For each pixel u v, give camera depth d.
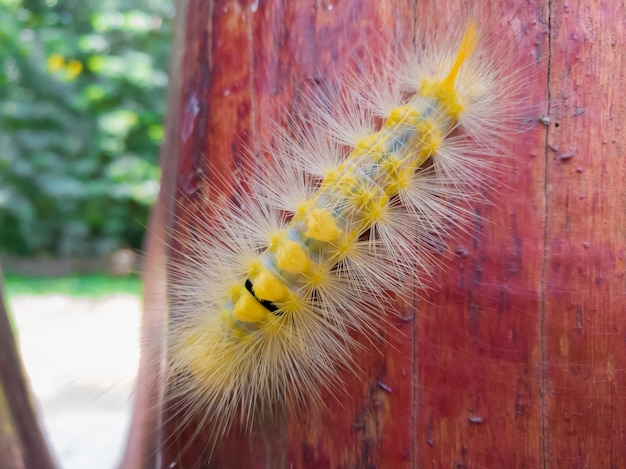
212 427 0.08
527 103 0.07
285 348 0.08
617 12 0.07
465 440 0.07
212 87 0.08
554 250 0.07
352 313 0.08
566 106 0.07
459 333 0.07
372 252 0.08
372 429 0.08
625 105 0.07
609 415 0.07
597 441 0.07
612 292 0.07
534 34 0.07
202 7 0.09
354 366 0.08
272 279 0.08
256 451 0.08
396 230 0.08
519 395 0.07
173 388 0.09
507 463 0.07
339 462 0.08
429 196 0.08
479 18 0.08
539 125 0.07
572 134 0.07
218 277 0.08
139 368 0.09
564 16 0.07
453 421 0.07
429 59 0.08
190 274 0.09
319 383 0.08
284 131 0.08
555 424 0.07
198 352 0.08
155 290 0.10
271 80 0.08
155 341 0.09
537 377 0.07
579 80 0.07
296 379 0.08
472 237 0.07
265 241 0.08
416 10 0.08
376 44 0.08
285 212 0.08
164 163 0.11
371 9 0.08
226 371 0.08
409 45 0.08
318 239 0.08
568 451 0.07
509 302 0.07
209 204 0.09
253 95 0.08
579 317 0.07
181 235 0.09
